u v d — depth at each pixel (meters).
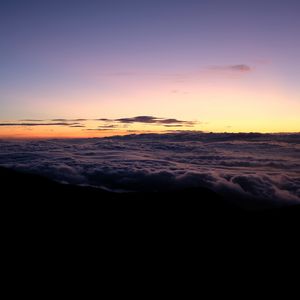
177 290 24.52
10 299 21.02
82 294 22.64
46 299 21.31
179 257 31.45
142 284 25.02
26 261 27.22
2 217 39.72
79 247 32.25
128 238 36.38
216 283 25.94
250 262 30.62
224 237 38.41
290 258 31.62
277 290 24.98
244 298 23.72
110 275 26.14
